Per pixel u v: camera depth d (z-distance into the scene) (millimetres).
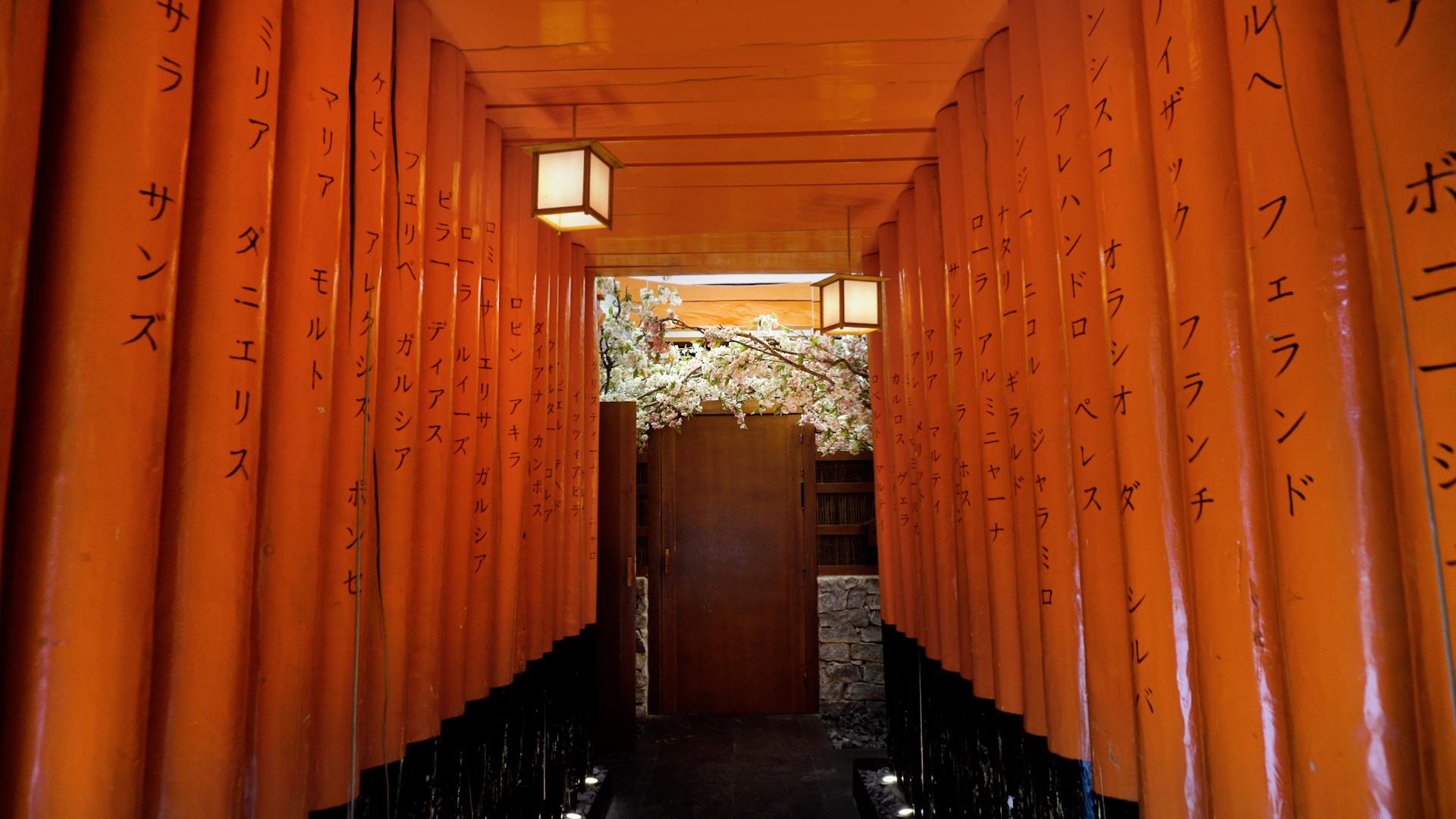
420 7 2021
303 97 1457
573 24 2223
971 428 2494
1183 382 1272
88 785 986
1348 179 998
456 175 2221
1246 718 1155
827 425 5762
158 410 1076
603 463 5273
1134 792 1533
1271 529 1072
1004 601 2211
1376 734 949
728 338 5672
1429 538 846
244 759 1300
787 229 3902
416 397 1940
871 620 6000
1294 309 1027
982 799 2516
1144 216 1428
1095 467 1609
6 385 931
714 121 2787
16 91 942
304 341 1424
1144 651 1410
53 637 986
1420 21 861
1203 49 1246
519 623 2977
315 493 1437
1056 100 1723
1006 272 2119
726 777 4727
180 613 1145
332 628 1574
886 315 3834
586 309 4496
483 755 2500
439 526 2064
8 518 999
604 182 2422
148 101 1079
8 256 934
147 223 1069
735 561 6074
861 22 2225
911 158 3096
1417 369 853
